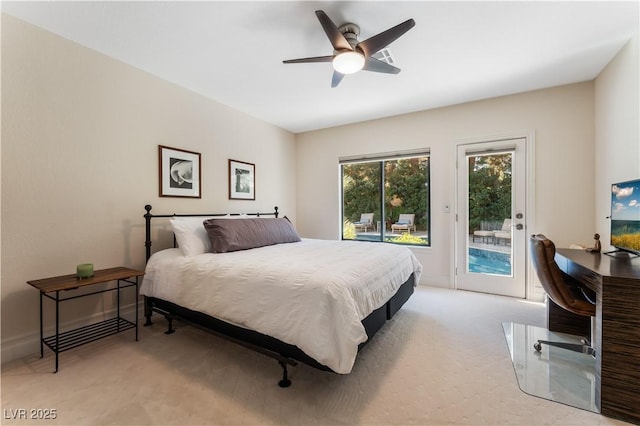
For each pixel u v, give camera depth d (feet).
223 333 6.27
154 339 7.22
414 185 12.60
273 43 7.16
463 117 11.25
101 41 7.08
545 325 7.95
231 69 8.50
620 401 4.42
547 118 9.83
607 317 4.53
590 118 9.22
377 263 6.84
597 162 8.95
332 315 4.82
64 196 6.95
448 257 11.69
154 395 4.99
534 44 7.16
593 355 6.17
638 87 6.59
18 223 6.24
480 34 6.74
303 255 7.40
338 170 14.34
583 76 8.96
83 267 6.46
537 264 5.90
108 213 7.80
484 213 11.02
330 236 14.64
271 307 5.35
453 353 6.46
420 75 8.84
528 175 10.14
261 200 13.28
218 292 6.15
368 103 11.23
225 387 5.22
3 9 5.88
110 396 4.96
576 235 9.48
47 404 4.75
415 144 12.24
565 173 9.61
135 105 8.38
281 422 4.37
